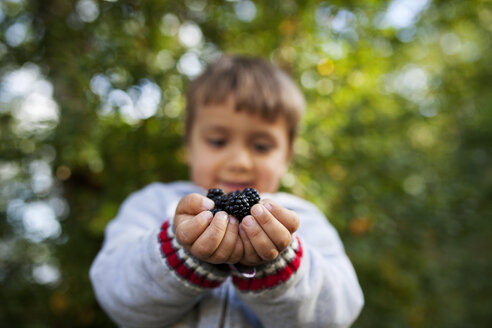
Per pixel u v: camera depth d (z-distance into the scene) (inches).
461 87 50.5
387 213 35.1
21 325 26.9
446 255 45.3
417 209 38.4
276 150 16.8
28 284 27.6
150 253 10.6
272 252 9.2
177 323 12.5
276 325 11.3
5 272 27.9
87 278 25.7
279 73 19.2
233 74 17.6
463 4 30.9
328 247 14.6
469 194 46.8
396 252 36.3
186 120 19.4
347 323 12.5
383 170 34.5
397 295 34.5
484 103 64.9
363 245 29.6
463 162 60.2
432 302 41.5
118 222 15.4
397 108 38.8
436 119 47.3
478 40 56.7
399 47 30.0
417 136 53.0
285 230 9.2
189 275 10.3
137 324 12.1
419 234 38.3
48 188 26.7
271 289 10.3
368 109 31.9
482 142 65.2
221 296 13.0
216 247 8.9
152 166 25.7
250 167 16.0
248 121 16.2
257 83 17.2
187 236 9.1
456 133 65.3
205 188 16.4
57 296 26.3
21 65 24.9
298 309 10.8
